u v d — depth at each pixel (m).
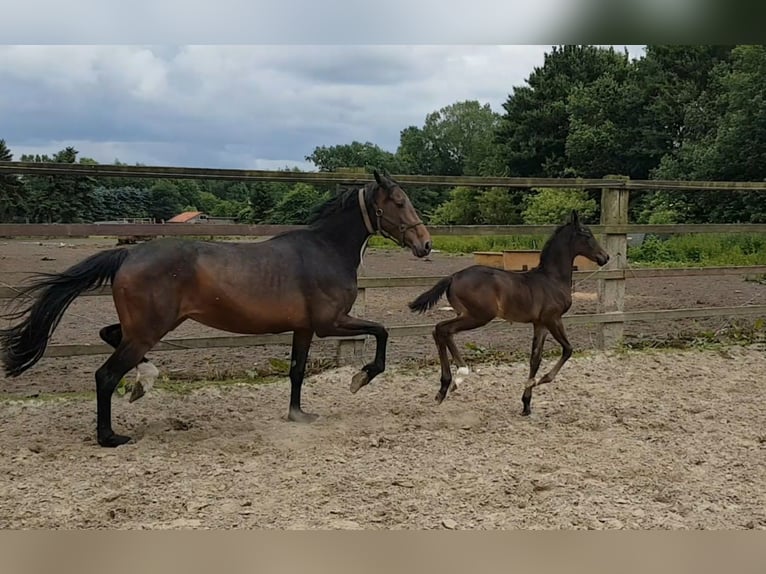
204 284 4.90
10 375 4.82
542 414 5.73
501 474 4.29
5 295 5.88
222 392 6.24
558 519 3.64
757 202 24.58
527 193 29.95
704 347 8.17
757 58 24.22
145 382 5.04
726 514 3.73
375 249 25.50
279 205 12.23
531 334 9.02
